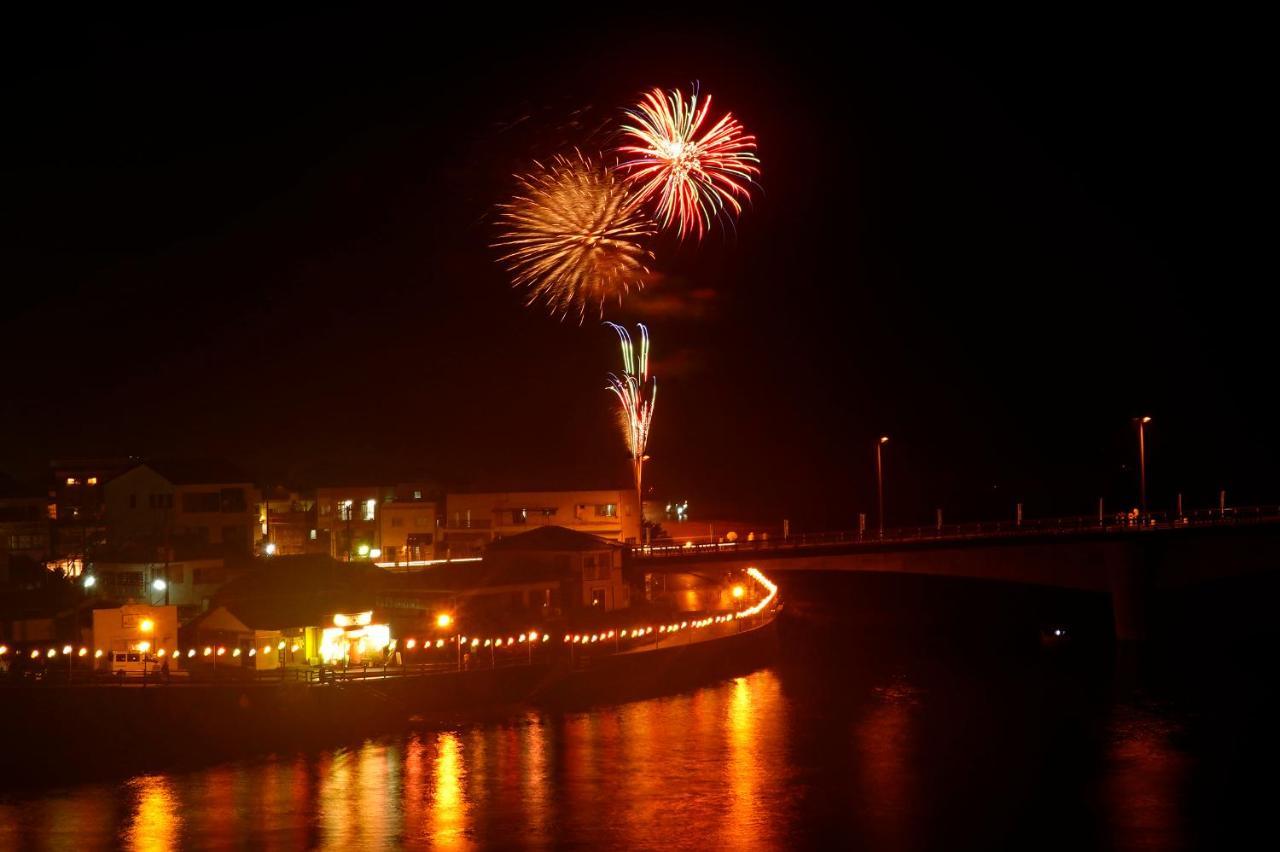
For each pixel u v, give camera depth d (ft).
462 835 150.41
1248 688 236.43
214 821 156.56
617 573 276.82
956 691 232.73
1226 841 148.46
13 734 185.06
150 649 214.48
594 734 198.08
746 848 145.79
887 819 156.04
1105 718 209.97
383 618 237.86
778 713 213.05
